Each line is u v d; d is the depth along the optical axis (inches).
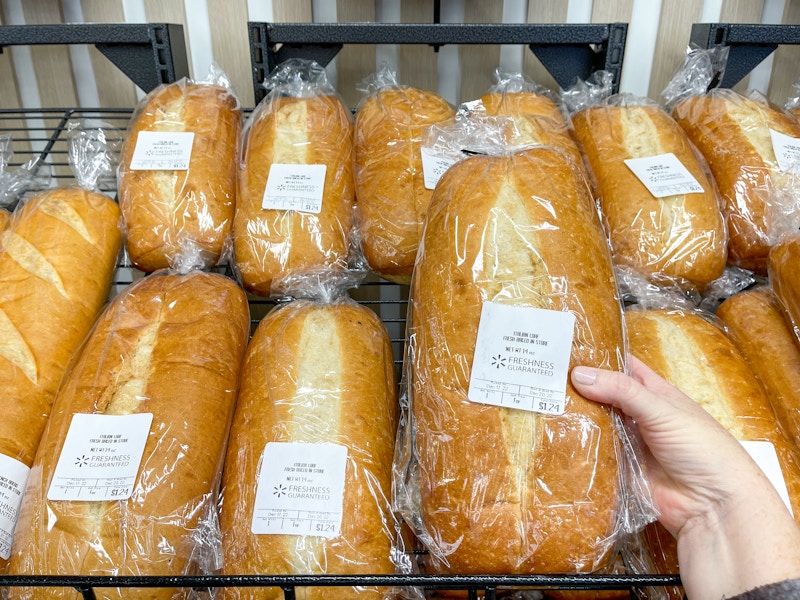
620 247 42.3
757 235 43.4
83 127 52.9
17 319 37.7
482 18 62.8
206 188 45.3
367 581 24.2
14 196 50.6
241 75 65.6
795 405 34.8
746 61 54.7
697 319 38.4
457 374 29.0
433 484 28.5
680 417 26.4
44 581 24.2
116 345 35.6
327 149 48.0
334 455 31.0
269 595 28.6
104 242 43.5
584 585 24.9
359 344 37.3
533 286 29.8
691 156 46.4
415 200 44.4
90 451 30.5
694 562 25.3
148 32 51.1
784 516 24.3
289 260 42.9
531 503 26.9
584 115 52.1
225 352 37.2
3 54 64.0
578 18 63.1
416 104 51.3
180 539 29.8
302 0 61.1
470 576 24.5
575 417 27.4
